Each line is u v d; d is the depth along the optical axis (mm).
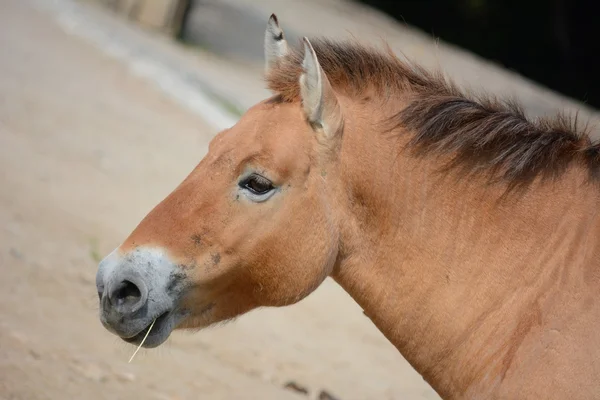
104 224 15703
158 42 37156
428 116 6660
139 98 27469
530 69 59938
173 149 23109
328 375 12031
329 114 6586
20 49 28422
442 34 61156
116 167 19922
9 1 35875
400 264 6688
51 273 12336
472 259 6516
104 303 6426
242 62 39625
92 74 28391
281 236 6590
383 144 6730
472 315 6430
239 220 6539
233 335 12859
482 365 6312
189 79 30266
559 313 6129
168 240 6469
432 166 6664
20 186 16281
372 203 6707
